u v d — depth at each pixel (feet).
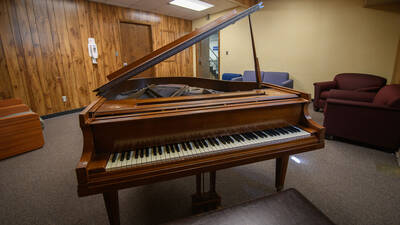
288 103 4.22
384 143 7.59
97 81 15.70
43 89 12.76
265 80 16.61
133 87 9.11
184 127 3.58
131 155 3.20
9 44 11.18
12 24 11.19
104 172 2.89
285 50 16.61
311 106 14.83
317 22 14.66
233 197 5.38
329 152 7.85
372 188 5.64
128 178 2.95
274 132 4.08
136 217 4.75
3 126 7.57
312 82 15.64
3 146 7.63
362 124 7.95
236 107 3.80
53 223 4.62
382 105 7.48
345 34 13.64
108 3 15.89
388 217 4.61
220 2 17.16
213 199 4.58
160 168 3.09
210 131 3.77
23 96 11.93
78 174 2.75
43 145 8.92
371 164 6.92
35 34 12.10
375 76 12.13
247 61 19.49
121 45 17.22
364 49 13.10
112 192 3.32
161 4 17.03
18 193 5.69
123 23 17.67
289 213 2.90
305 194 5.44
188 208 5.03
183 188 5.85
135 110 3.40
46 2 12.39
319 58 14.99
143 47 19.61
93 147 3.09
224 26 4.87
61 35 13.28
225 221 2.77
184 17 22.29
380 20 12.30
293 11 15.64
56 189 5.87
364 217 4.62
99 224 4.59
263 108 4.12
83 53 14.60
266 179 6.20
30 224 4.59
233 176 6.39
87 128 3.01
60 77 13.50
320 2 14.29
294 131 4.15
